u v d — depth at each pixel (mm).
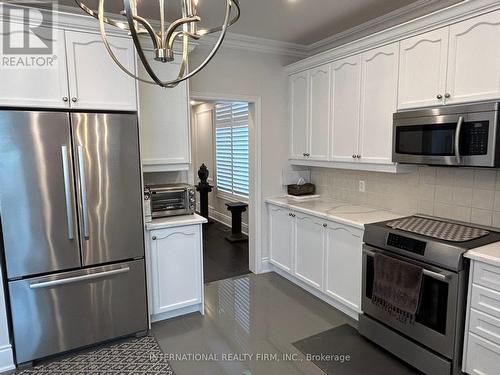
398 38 2609
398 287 2332
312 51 4031
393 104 2689
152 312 2887
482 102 2115
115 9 2863
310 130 3660
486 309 1927
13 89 2232
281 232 3852
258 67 3840
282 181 4137
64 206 2381
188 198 3129
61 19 2316
